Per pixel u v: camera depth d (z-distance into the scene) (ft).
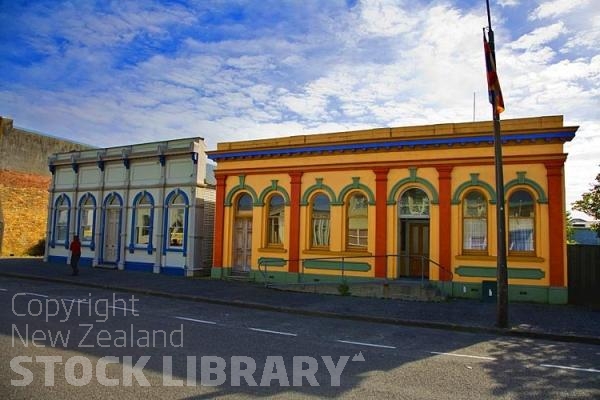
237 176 65.26
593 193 70.23
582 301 47.19
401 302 47.52
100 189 79.05
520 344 31.99
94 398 18.08
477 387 21.49
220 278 64.34
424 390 20.77
